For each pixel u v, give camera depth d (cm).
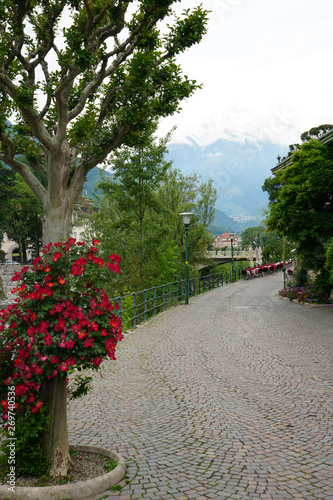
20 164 448
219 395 657
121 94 521
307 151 1844
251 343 1075
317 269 1911
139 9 532
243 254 5219
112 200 2491
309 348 984
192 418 557
